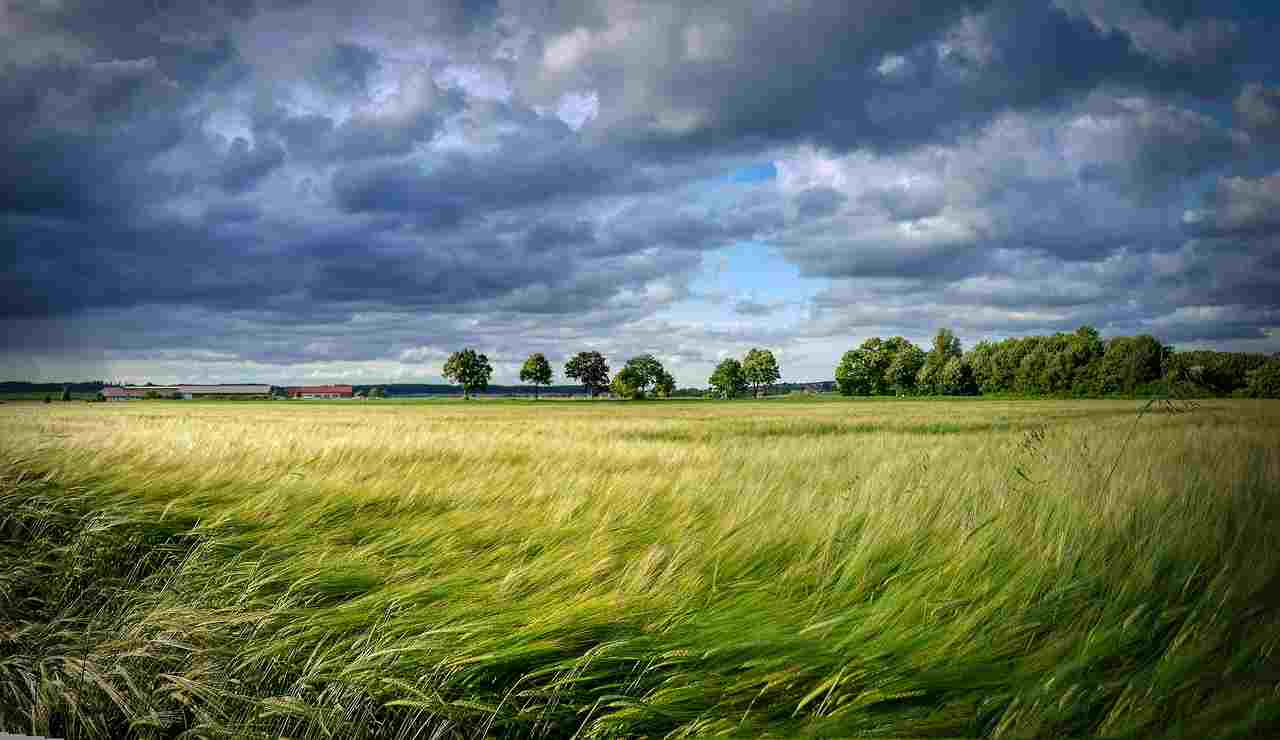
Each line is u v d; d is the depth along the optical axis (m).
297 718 2.47
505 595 3.58
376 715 2.55
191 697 2.61
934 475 5.64
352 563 4.24
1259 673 2.29
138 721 2.41
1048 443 6.55
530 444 13.33
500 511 5.68
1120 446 6.87
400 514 6.07
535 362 147.88
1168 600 2.96
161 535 5.14
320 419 44.50
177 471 7.46
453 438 13.48
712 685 2.63
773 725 2.36
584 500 5.86
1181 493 4.43
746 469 7.69
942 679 2.51
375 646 2.90
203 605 3.55
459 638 2.93
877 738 2.22
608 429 26.28
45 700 2.50
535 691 2.56
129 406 83.25
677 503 5.76
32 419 32.78
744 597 3.42
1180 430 9.26
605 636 3.08
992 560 3.54
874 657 2.68
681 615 3.23
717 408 71.31
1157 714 2.21
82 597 3.88
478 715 2.49
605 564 3.91
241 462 8.05
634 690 2.67
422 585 3.65
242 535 5.09
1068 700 2.29
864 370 130.75
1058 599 3.01
